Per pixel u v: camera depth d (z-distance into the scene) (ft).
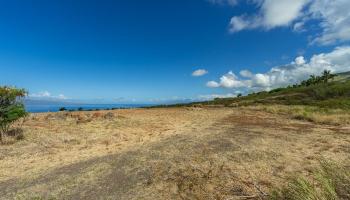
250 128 45.16
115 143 33.71
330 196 13.80
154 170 22.18
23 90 39.19
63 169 23.06
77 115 60.90
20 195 17.80
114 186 19.13
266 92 245.45
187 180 20.12
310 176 20.25
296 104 127.44
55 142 33.88
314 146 31.19
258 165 23.57
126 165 23.61
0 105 37.11
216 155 26.53
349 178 14.82
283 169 22.52
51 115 59.00
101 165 23.67
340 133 40.52
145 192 18.17
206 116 67.21
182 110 89.40
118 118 57.57
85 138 36.42
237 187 18.81
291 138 35.91
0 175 21.93
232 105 122.72
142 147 30.42
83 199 17.20
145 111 82.43
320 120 54.70
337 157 26.03
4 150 29.60
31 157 27.27
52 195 17.75
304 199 14.30
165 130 43.45
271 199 16.08
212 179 20.33
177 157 25.79
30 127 43.50
